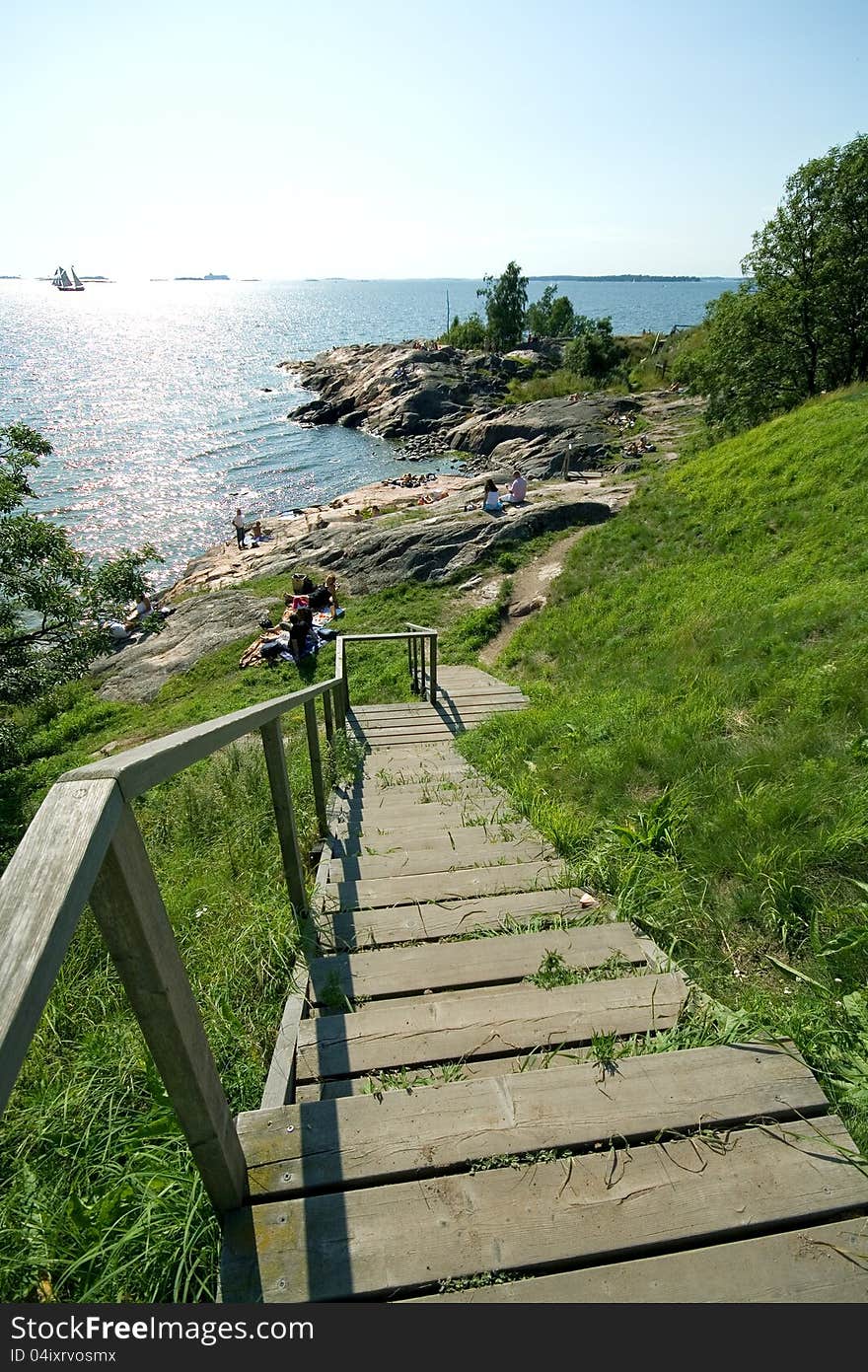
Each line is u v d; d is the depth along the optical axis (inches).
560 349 2672.2
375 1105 74.7
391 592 588.4
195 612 629.3
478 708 341.7
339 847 162.6
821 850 127.0
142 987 51.2
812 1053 83.1
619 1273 59.6
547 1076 78.1
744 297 779.4
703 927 117.0
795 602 289.7
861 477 407.8
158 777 56.3
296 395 2504.9
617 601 427.5
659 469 815.7
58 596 411.5
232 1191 62.9
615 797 172.4
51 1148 75.1
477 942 112.7
